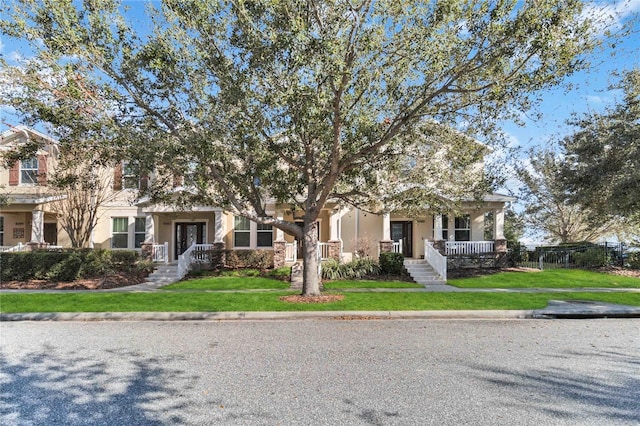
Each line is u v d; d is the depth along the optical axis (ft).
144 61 30.73
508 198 65.77
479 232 71.41
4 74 29.04
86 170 45.85
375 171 42.86
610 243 68.59
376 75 31.01
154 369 18.51
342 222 70.59
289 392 15.48
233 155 35.73
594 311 34.42
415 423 12.83
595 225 77.15
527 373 17.94
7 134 67.00
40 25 29.58
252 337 25.58
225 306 36.11
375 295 41.70
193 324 30.71
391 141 37.91
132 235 72.33
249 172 36.88
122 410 13.87
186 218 73.46
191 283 53.42
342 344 23.52
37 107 29.99
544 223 94.68
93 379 17.12
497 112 33.37
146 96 33.81
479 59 29.01
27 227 71.67
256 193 40.50
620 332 27.30
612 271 61.67
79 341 24.53
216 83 32.71
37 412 13.73
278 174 41.24
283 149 38.96
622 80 58.85
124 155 34.17
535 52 27.04
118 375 17.63
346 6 29.04
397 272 59.21
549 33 25.43
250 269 64.03
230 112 32.53
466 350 22.08
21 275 54.34
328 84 32.04
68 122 31.30
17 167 67.92
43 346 23.20
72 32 27.94
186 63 32.17
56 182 43.50
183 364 19.31
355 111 35.83
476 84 32.48
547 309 35.04
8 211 67.46
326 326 29.53
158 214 70.03
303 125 32.14
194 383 16.55
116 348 22.63
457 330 27.89
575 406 14.29
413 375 17.58
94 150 35.83
